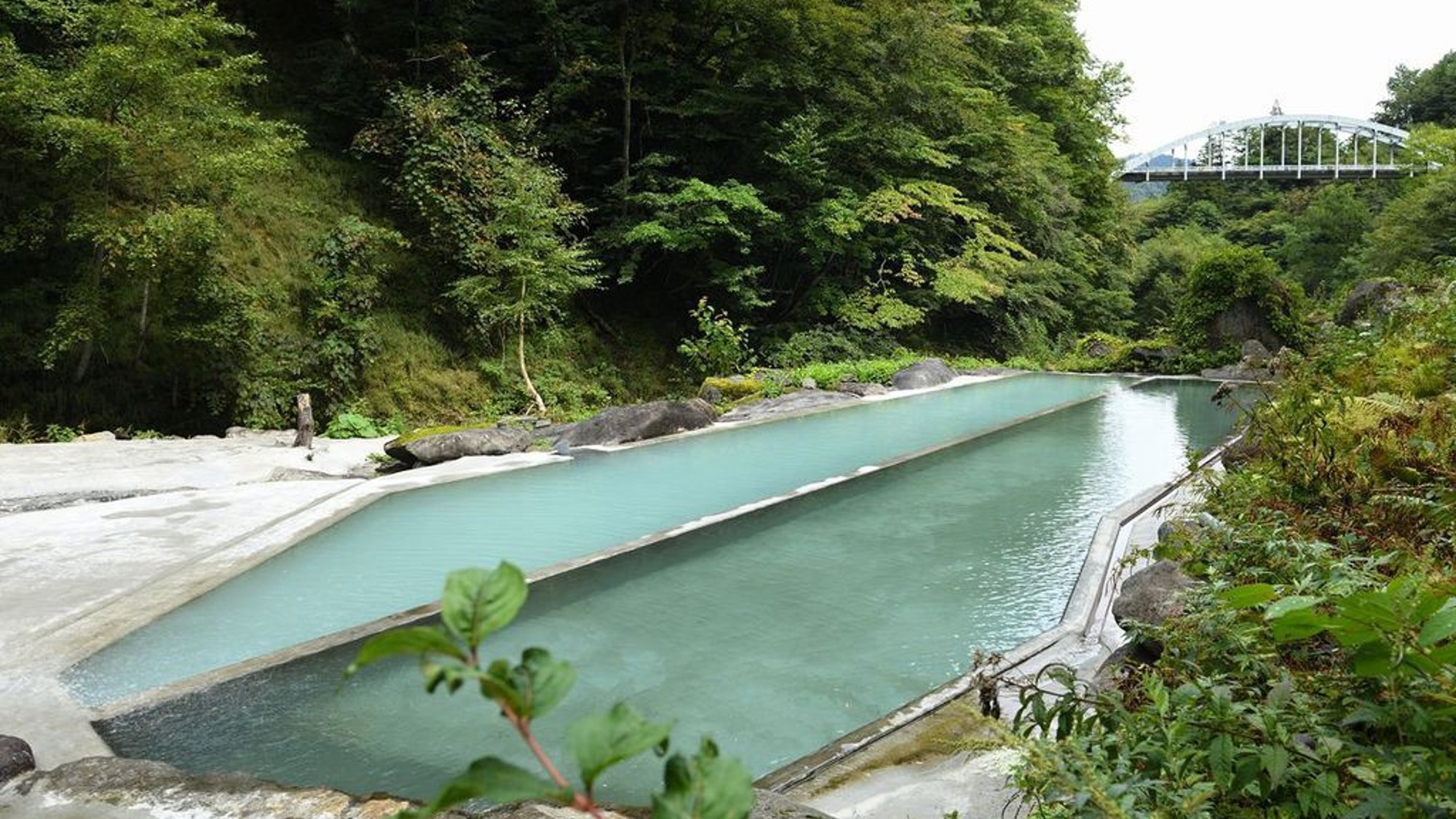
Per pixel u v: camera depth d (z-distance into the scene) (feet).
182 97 34.81
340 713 11.28
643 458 29.07
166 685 11.78
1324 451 11.27
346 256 43.45
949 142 64.23
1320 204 141.18
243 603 15.53
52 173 34.17
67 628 13.91
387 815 7.64
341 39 54.70
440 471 26.50
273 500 22.31
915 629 14.33
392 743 10.62
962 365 59.93
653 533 19.70
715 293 57.93
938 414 38.75
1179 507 20.02
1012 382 52.19
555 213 44.39
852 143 59.26
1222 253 57.93
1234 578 8.41
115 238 32.30
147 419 35.65
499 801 1.07
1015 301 69.62
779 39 57.00
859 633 14.19
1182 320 59.67
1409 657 3.33
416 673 12.49
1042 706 6.43
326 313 41.19
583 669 12.84
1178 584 11.17
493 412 43.32
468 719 11.20
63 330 33.04
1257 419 13.93
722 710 11.56
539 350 48.73
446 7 52.13
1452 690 3.88
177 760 10.22
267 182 44.39
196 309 37.22
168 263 34.42
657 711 11.47
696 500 23.26
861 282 63.62
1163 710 5.39
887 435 33.35
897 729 10.40
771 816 7.04
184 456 28.32
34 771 9.18
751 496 23.61
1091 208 92.79
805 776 9.37
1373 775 3.87
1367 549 9.36
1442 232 85.87
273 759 10.28
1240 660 6.17
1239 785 4.58
